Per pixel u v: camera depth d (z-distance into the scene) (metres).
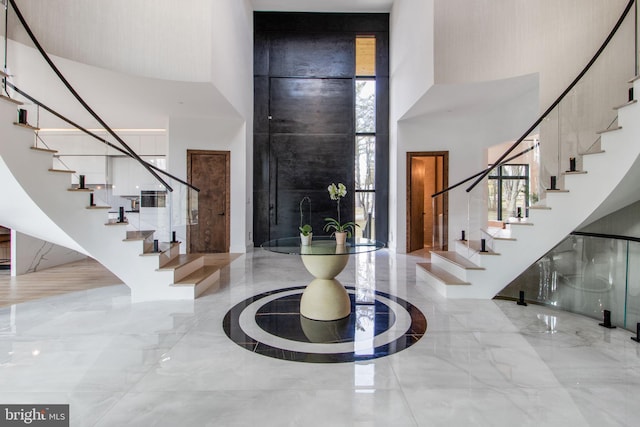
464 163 6.68
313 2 7.12
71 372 2.14
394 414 1.73
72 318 3.12
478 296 3.78
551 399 1.86
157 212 4.30
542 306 3.53
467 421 1.68
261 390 1.94
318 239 4.26
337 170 7.50
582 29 3.88
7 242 5.38
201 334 2.76
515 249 3.65
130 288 3.89
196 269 4.49
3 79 2.86
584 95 3.71
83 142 5.95
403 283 4.47
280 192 7.47
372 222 7.64
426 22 4.92
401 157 6.90
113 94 4.97
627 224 3.09
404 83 6.17
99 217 3.48
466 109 5.91
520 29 4.26
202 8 4.53
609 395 1.90
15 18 3.39
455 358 2.35
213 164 6.63
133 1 4.19
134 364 2.24
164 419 1.68
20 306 3.48
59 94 4.93
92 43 3.92
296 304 3.56
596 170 2.96
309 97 7.50
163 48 4.36
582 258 3.47
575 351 2.47
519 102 5.10
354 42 7.52
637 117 2.59
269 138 7.46
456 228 6.23
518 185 4.60
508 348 2.52
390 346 2.54
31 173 2.85
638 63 3.43
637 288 2.96
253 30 7.41
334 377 2.09
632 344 2.60
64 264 5.74
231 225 6.77
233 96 5.72
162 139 7.23
